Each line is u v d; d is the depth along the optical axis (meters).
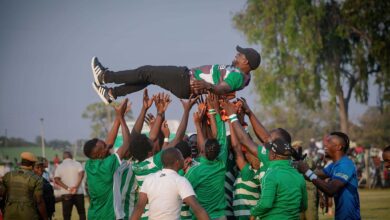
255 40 46.34
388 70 46.00
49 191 14.02
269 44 46.06
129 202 10.52
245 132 9.91
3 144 67.06
